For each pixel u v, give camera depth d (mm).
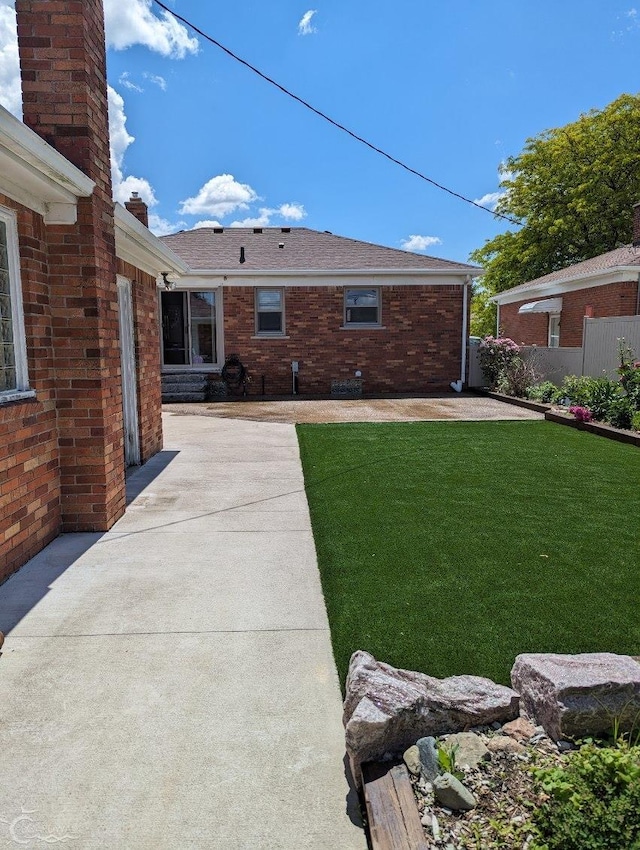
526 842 1713
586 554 4125
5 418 3777
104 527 4770
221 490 6082
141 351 7301
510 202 27469
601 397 9820
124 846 1784
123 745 2232
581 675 2223
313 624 3203
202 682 2658
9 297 4000
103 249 4684
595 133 24625
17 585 3717
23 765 2121
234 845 1796
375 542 4406
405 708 2088
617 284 13484
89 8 4418
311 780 2068
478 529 4680
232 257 16391
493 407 13125
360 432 9633
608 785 1796
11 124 3049
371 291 16016
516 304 20547
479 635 2990
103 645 2977
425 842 1711
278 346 15875
